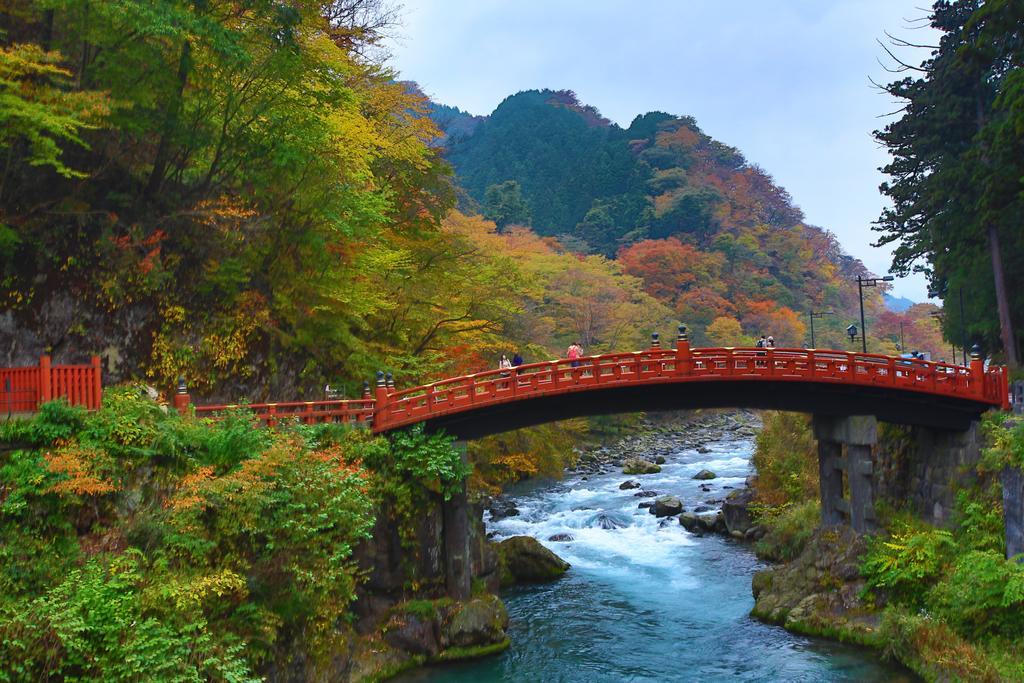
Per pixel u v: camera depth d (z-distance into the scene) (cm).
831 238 18325
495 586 2925
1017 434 2455
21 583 1518
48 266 2331
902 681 2261
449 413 2630
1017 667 2091
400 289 3384
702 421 8994
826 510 3150
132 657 1451
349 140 2973
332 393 2616
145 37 2392
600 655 2553
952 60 3506
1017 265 3584
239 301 2802
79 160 2495
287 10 2575
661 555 3750
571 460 4844
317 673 1955
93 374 1850
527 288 4181
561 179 18762
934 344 12694
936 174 3562
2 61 1942
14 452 1648
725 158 19738
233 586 1683
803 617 2725
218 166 2881
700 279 11775
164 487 1819
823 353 2867
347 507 2041
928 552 2577
